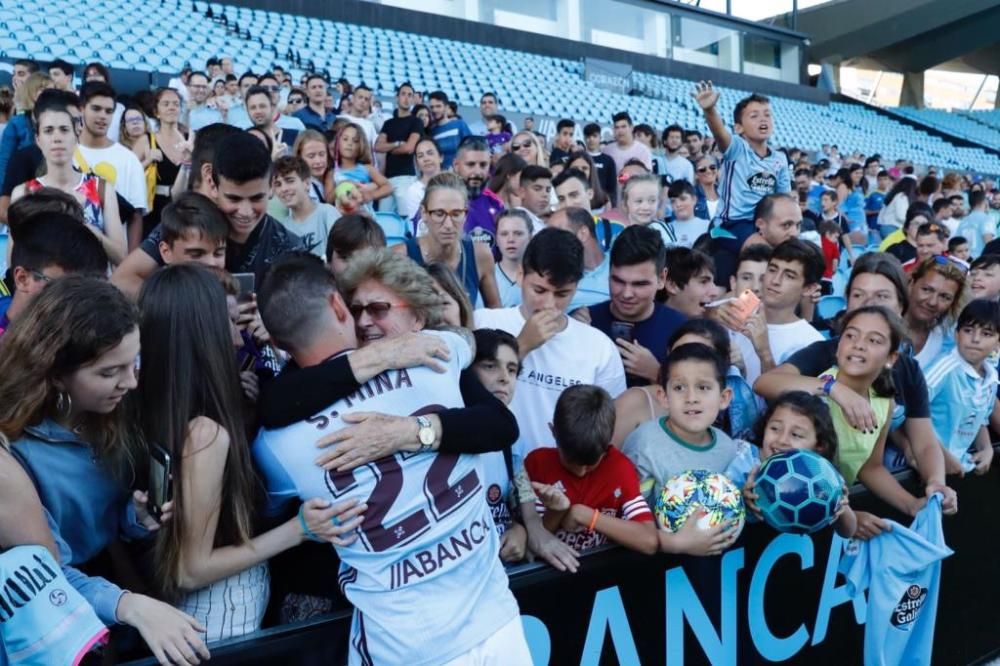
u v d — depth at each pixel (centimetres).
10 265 287
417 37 1686
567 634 232
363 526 178
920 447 319
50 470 173
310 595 210
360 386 182
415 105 1033
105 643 170
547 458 255
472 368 242
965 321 336
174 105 652
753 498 254
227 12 1456
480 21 1880
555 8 1988
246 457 183
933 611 316
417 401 185
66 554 176
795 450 253
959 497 342
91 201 409
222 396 181
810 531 249
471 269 409
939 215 1137
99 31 1238
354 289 210
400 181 725
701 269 377
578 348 302
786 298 363
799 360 324
